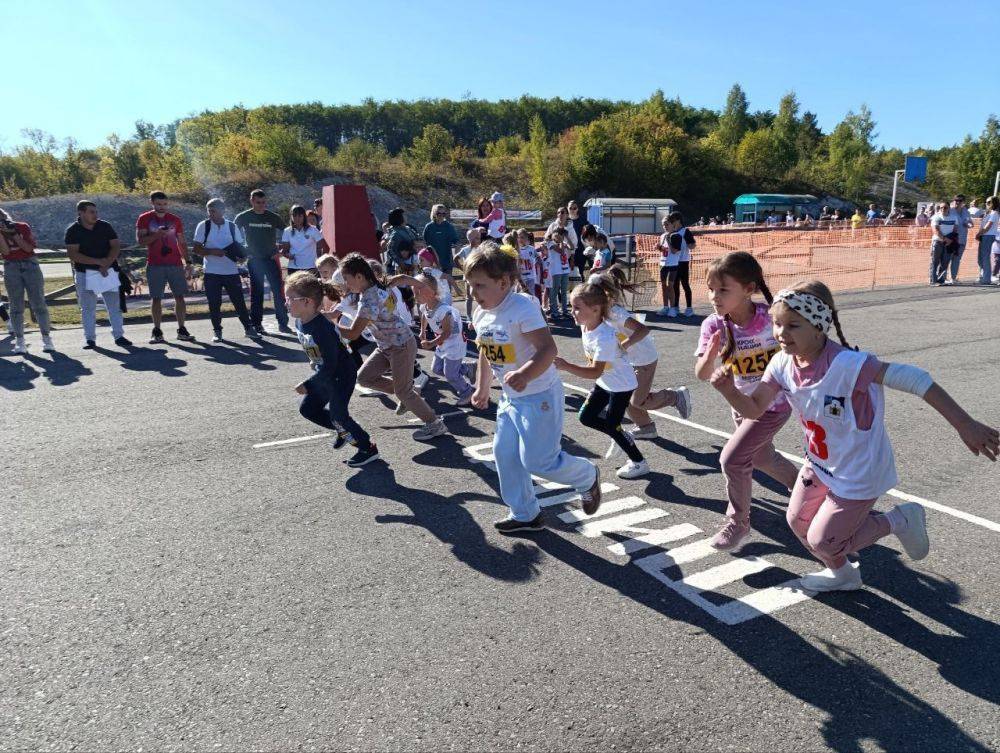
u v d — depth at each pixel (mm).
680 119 96438
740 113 90938
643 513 4156
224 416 6203
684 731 2355
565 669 2695
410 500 4375
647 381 5266
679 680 2623
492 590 3297
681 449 5312
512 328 3422
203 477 4789
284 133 53250
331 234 12414
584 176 59656
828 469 2869
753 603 3158
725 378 2820
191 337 9734
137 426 5918
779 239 21172
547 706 2486
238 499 4410
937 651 2787
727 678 2635
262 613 3117
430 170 59375
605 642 2871
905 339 9336
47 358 8594
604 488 4559
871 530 2971
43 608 3184
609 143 59938
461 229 32844
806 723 2391
